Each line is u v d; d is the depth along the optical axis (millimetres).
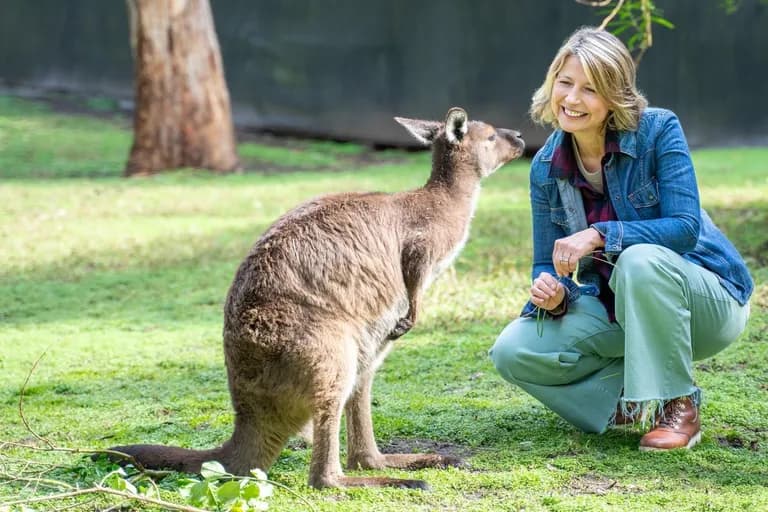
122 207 13039
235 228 11531
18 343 7168
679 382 4504
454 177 4855
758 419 4996
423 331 7086
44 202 13375
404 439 5000
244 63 22250
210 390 5961
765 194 12383
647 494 4043
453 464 4500
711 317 4586
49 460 4707
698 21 19375
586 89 4488
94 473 4418
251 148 19391
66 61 24844
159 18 15961
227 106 16594
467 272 8781
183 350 6902
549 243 4969
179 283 9062
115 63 24391
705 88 19531
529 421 5137
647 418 4871
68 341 7203
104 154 18234
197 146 16375
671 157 4555
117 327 7648
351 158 19078
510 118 20547
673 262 4438
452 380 5992
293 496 4141
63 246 10719
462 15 20609
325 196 4551
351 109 21469
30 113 21938
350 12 21359
